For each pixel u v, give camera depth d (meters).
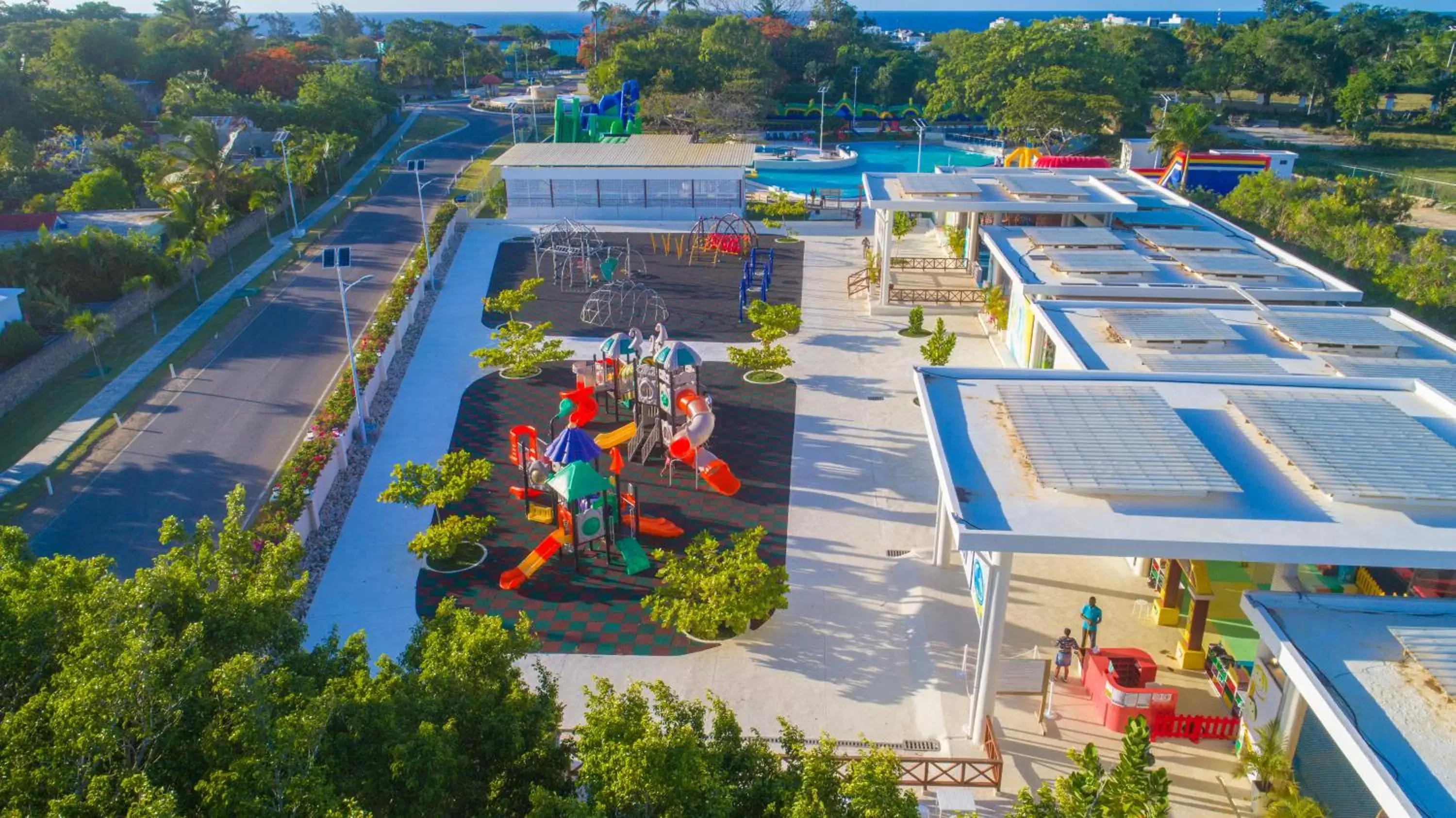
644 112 102.00
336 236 65.38
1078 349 30.59
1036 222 50.41
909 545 28.34
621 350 36.91
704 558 25.27
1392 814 13.25
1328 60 125.31
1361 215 63.12
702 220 61.59
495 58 166.38
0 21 136.00
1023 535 17.91
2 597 16.06
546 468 30.38
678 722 14.74
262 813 12.36
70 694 13.23
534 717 15.62
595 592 26.39
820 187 84.81
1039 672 20.92
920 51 145.62
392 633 24.81
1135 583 25.91
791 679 22.84
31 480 32.94
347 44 170.00
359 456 34.06
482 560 27.84
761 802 14.19
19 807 12.16
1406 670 16.00
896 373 41.28
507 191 68.06
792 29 143.00
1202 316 32.38
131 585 15.61
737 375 41.09
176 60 112.38
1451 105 120.31
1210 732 20.20
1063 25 112.69
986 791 19.20
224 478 33.06
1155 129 106.56
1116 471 19.80
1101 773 13.47
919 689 22.41
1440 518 18.97
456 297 51.72
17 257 48.66
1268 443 22.41
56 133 85.19
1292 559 17.73
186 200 59.59
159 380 41.41
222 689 13.44
